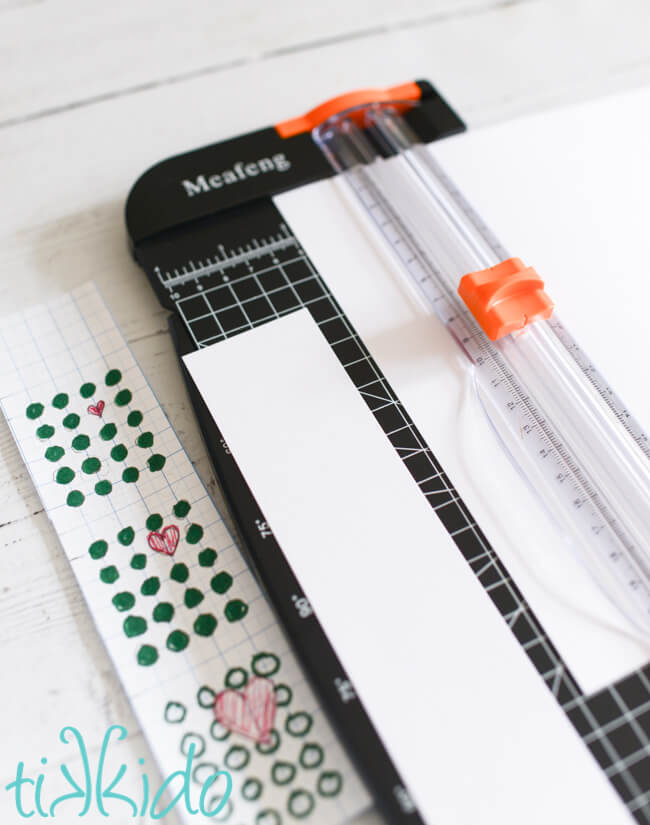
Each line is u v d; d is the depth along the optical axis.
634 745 0.41
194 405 0.50
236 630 0.44
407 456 0.48
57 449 0.50
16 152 0.64
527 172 0.62
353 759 0.40
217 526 0.47
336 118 0.63
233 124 0.67
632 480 0.48
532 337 0.53
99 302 0.56
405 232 0.58
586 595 0.44
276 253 0.57
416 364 0.52
